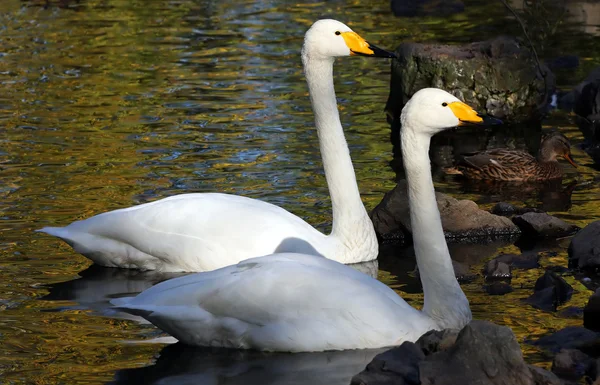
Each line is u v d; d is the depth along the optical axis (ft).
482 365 26.89
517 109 65.87
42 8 98.94
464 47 69.51
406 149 30.86
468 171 53.78
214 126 59.98
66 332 32.48
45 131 58.85
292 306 30.25
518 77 65.77
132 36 86.43
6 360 30.14
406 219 44.04
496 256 40.83
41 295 36.06
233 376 28.71
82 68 75.31
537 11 76.54
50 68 75.20
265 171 51.16
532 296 35.29
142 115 62.59
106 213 39.81
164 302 30.89
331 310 30.12
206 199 39.52
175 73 73.61
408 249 42.63
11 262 39.45
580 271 38.29
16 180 49.32
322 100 39.63
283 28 88.89
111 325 33.17
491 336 27.17
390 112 65.62
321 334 30.04
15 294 36.11
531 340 31.17
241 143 56.34
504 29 86.43
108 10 97.76
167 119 61.62
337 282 30.53
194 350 30.89
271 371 28.99
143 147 55.57
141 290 36.76
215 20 92.79
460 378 26.73
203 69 74.74
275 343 30.27
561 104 68.18
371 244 40.40
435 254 30.94
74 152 54.54
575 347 30.37
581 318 33.09
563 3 92.27
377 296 30.42
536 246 42.09
